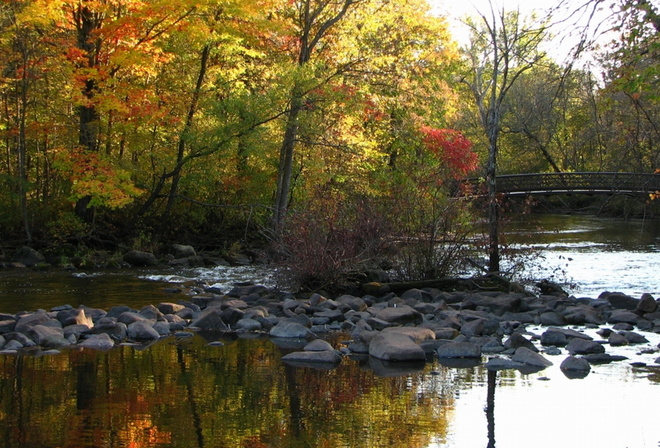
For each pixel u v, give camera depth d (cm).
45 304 1308
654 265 1947
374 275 1509
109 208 2362
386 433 646
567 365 863
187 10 2023
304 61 2192
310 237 1441
